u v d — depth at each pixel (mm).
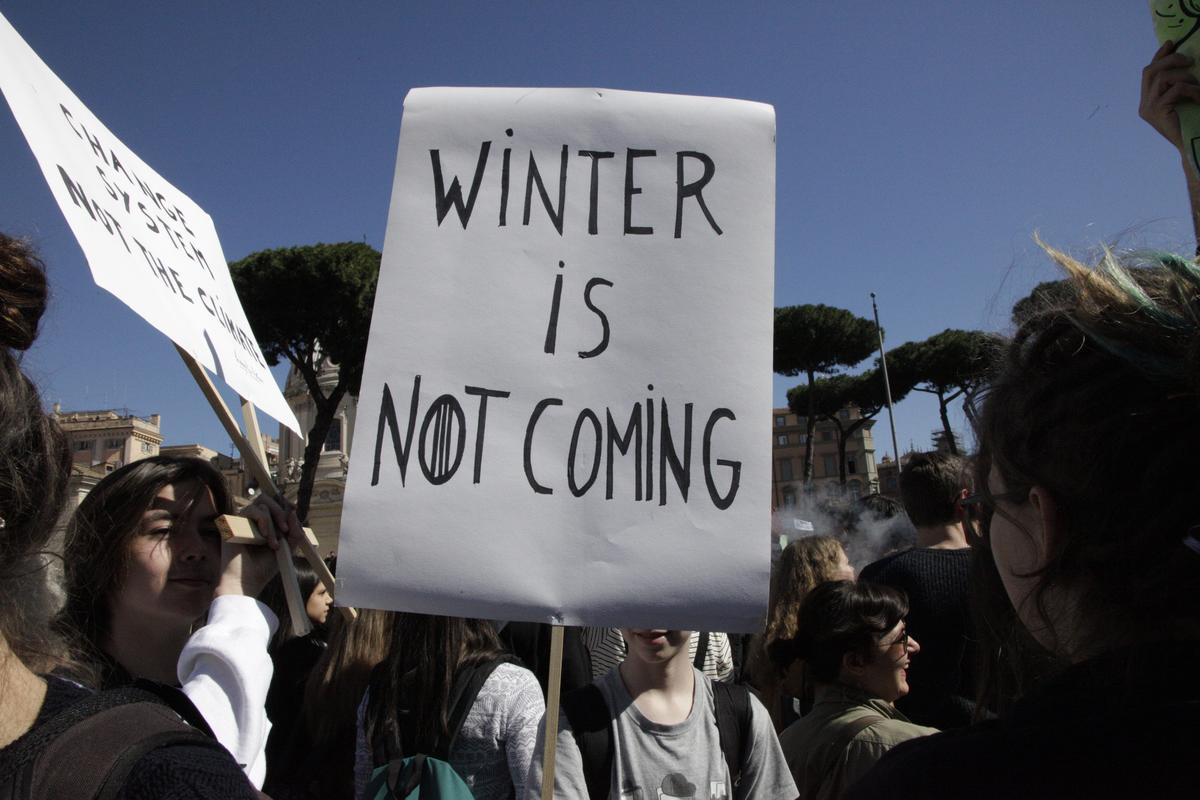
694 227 1542
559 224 1555
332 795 2242
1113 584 688
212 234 1905
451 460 1460
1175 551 646
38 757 665
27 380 781
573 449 1460
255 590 1771
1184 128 1311
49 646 812
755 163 1568
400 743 1936
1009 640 933
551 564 1414
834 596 2002
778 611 2709
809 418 28922
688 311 1502
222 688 1528
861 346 28766
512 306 1521
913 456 2877
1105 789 622
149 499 1586
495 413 1478
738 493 1427
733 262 1520
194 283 1657
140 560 1570
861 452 55844
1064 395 725
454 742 1936
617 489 1439
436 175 1584
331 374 35250
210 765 748
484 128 1602
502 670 2025
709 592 1390
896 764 759
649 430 1460
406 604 1412
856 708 1879
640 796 1796
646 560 1408
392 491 1449
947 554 2564
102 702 737
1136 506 661
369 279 20750
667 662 1902
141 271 1422
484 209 1566
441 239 1552
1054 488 730
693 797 1812
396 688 1981
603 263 1535
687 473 1439
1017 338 824
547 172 1580
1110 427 681
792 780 1912
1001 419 805
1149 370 676
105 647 1558
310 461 20219
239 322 1847
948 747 728
